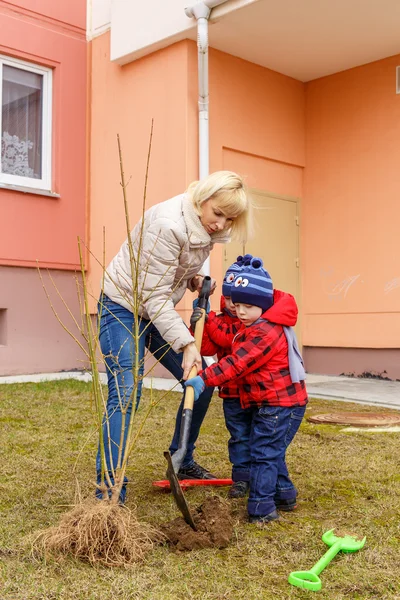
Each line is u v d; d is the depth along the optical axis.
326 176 8.24
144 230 2.86
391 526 2.59
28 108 8.01
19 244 7.64
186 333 2.82
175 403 5.59
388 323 7.55
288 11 6.70
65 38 8.19
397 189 7.50
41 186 8.05
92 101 8.36
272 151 8.05
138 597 1.94
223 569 2.16
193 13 6.91
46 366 7.88
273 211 8.12
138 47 7.55
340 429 4.54
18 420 4.79
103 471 2.44
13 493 3.01
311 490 3.11
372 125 7.76
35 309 7.80
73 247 8.16
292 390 2.76
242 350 2.71
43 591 1.97
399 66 7.51
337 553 2.31
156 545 2.37
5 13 7.66
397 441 4.12
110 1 8.10
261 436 2.72
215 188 2.77
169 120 7.39
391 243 7.55
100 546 2.23
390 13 6.75
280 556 2.29
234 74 7.64
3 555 2.25
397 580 2.09
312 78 8.38
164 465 3.58
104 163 8.17
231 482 3.23
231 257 7.61
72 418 4.86
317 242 8.33
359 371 7.82
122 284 2.92
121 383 2.83
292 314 2.80
